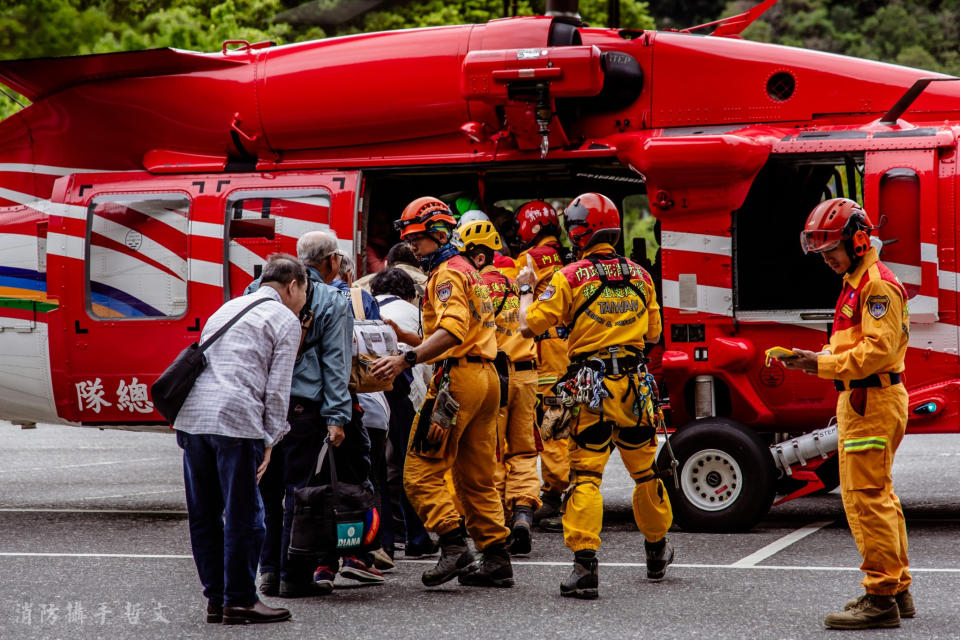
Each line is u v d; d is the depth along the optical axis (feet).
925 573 26.30
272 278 23.38
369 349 25.91
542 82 33.27
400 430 29.81
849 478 21.94
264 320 22.62
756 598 24.36
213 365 22.38
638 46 34.86
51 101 38.91
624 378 24.59
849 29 180.65
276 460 25.58
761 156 32.32
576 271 24.91
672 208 33.14
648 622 22.48
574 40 35.17
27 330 38.24
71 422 38.32
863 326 21.61
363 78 36.35
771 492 32.09
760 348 32.81
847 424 21.99
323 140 36.96
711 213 32.94
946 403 30.99
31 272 38.37
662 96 34.63
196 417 22.21
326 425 24.98
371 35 37.14
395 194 40.16
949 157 31.27
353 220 35.96
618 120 34.99
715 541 31.07
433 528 25.76
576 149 34.68
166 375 22.17
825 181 36.37
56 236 38.06
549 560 29.14
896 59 170.30
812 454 32.17
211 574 22.88
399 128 36.22
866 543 21.76
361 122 36.42
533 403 30.60
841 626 21.66
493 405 25.79
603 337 24.72
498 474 30.91
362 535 24.77
